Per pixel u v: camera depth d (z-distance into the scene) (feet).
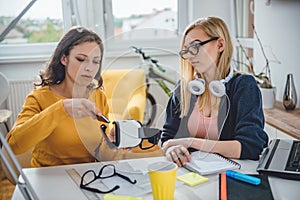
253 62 9.01
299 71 6.97
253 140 4.12
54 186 3.51
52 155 4.54
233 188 3.27
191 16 11.11
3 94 8.54
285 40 7.34
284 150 4.14
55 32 11.14
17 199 3.29
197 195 3.25
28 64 10.67
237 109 4.44
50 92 4.67
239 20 10.30
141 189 3.38
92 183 3.54
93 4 10.94
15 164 2.35
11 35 10.81
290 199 3.12
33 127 4.07
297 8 6.84
